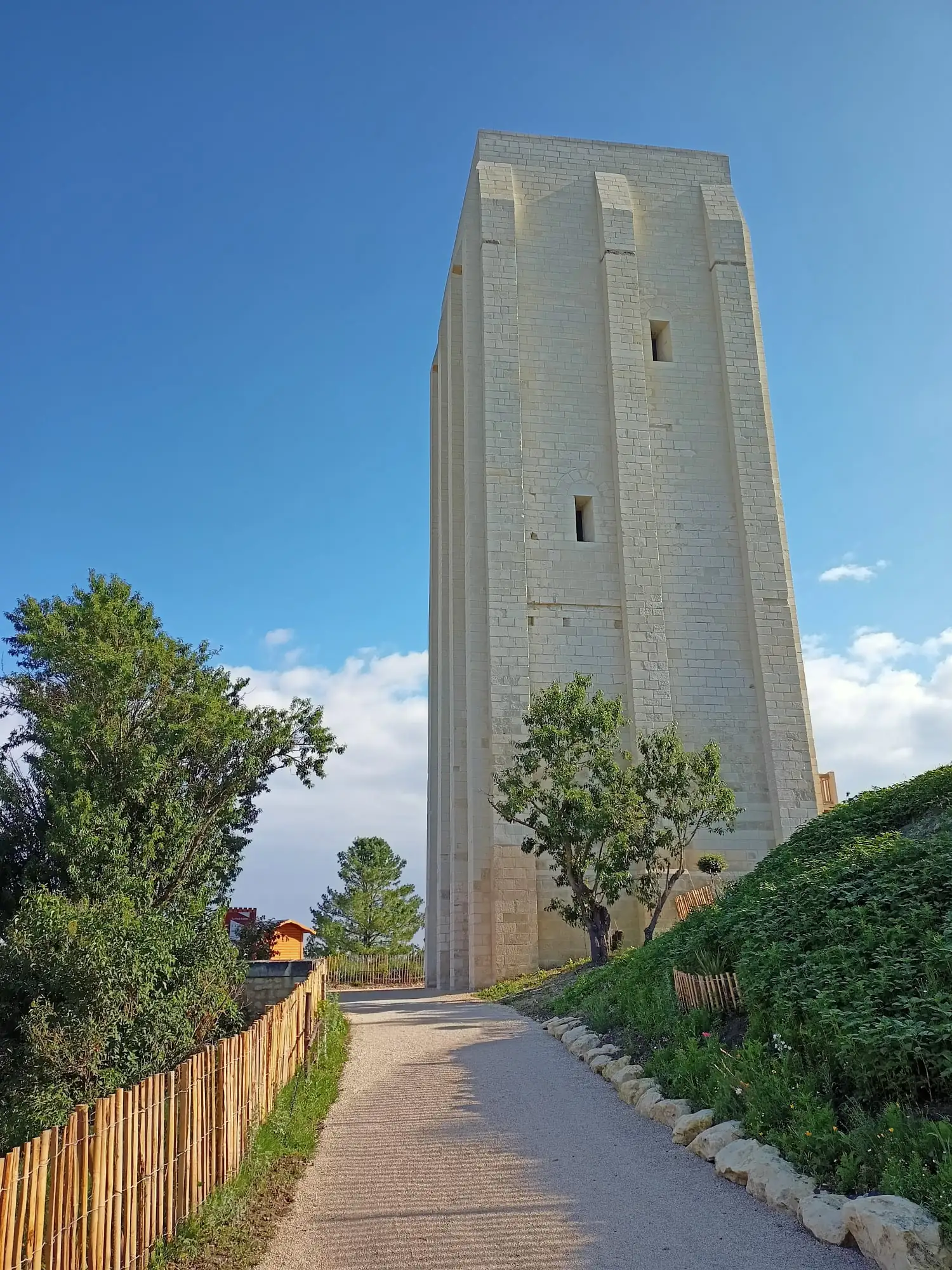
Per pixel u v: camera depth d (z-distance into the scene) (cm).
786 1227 743
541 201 3812
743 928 1325
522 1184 912
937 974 928
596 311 3722
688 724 3334
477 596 3409
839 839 1702
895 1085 833
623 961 1994
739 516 3569
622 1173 914
